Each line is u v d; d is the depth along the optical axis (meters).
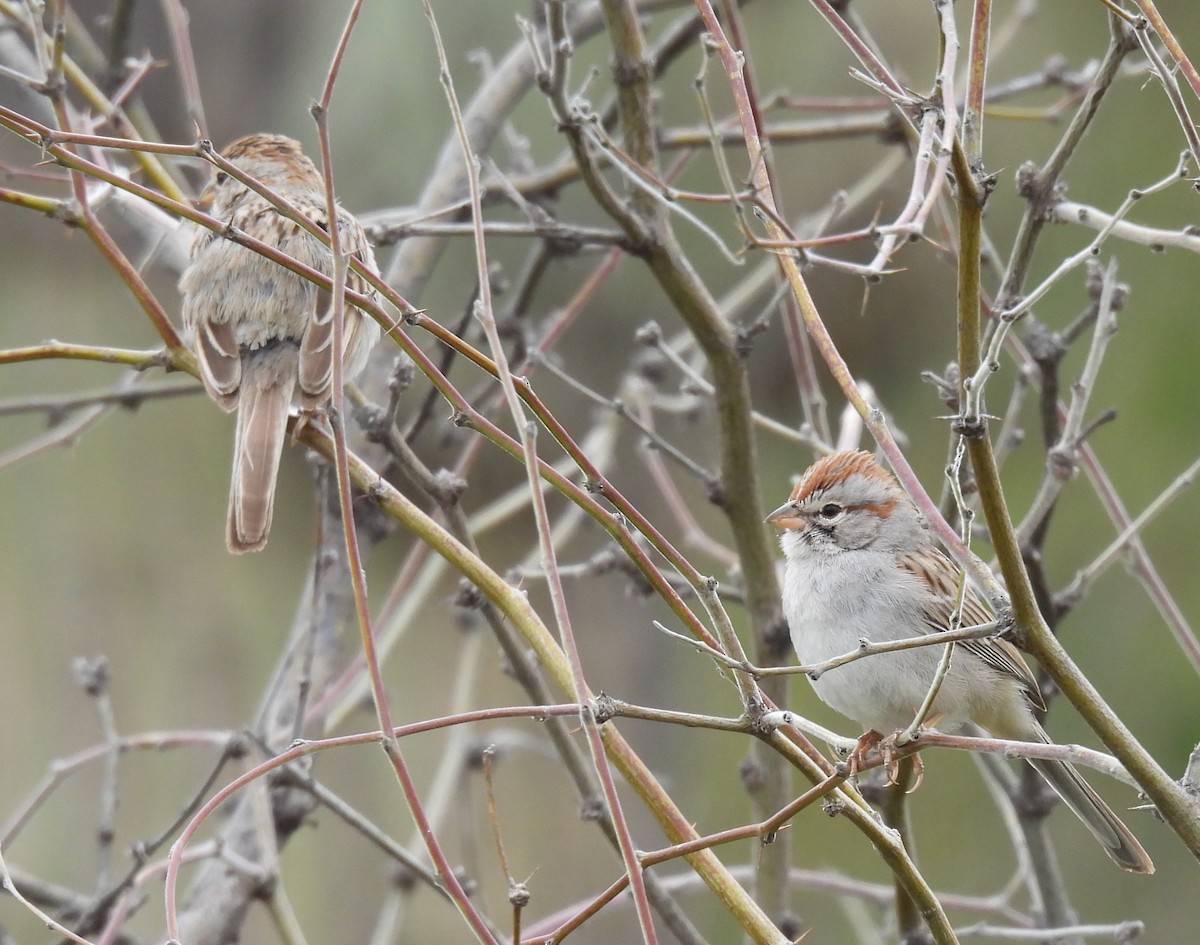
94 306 16.69
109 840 8.66
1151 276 14.52
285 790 9.24
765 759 8.95
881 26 14.72
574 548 16.47
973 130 5.54
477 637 10.66
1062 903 8.67
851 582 8.69
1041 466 14.67
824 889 10.07
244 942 14.54
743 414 8.91
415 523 6.44
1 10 9.11
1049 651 5.46
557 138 14.45
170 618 15.90
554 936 5.54
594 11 10.77
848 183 15.35
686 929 7.97
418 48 14.90
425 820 5.42
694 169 14.60
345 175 14.90
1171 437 14.24
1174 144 14.35
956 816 15.26
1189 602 14.23
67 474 16.17
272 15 15.98
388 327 5.93
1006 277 7.41
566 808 15.96
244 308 8.11
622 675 16.22
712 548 10.48
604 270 10.27
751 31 14.94
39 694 15.16
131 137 8.69
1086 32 14.91
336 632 9.50
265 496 7.40
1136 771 5.47
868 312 15.88
